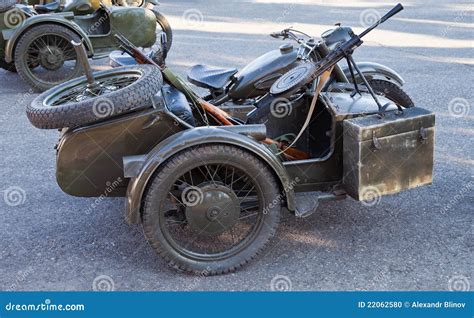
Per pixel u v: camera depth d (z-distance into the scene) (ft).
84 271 12.71
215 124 13.75
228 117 13.73
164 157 11.62
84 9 28.66
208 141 11.72
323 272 12.37
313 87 14.12
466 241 13.30
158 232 11.97
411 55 31.09
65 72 29.17
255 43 34.94
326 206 15.07
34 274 12.66
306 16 43.34
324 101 13.42
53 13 27.32
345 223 14.26
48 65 26.86
